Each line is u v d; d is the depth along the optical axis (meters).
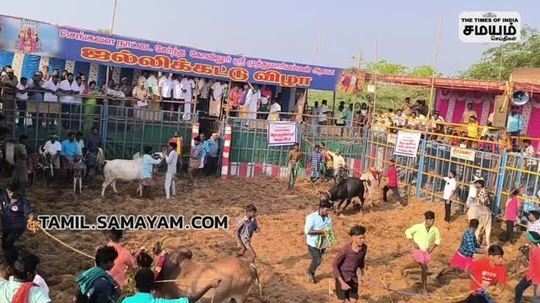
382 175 22.86
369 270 13.67
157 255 8.99
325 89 26.70
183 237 14.66
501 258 9.72
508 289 12.86
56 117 19.95
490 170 18.52
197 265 8.76
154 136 21.89
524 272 12.57
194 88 23.84
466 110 25.47
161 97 23.02
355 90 26.80
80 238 13.73
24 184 16.05
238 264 9.11
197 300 8.27
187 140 22.48
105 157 21.05
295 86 25.94
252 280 9.27
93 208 16.47
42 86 19.98
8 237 10.45
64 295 10.27
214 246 14.07
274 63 25.19
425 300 11.98
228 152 22.69
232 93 24.78
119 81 23.36
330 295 11.73
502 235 16.86
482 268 9.77
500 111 20.61
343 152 24.75
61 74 20.81
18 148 16.23
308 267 13.34
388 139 23.25
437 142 21.19
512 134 21.17
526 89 19.72
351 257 9.70
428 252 12.29
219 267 8.87
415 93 40.50
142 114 21.58
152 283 6.53
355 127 24.91
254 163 23.64
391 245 15.82
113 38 21.41
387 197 21.23
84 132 20.56
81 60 20.89
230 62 24.16
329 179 23.11
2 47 19.22
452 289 12.71
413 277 13.36
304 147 24.31
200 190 20.25
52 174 18.42
